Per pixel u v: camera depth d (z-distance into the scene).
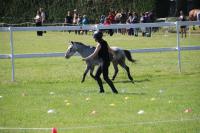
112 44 40.75
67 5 64.31
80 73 25.00
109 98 17.64
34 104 16.86
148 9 62.81
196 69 25.72
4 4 65.12
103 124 13.83
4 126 13.83
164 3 66.06
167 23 24.81
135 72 25.06
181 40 43.62
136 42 42.47
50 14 64.25
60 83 21.81
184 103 16.47
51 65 28.38
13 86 21.09
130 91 19.22
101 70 18.80
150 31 48.78
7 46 40.72
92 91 19.41
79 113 15.28
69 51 21.80
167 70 25.53
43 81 22.52
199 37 46.69
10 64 29.27
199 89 19.47
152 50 24.33
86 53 21.61
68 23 57.81
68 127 13.56
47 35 52.72
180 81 21.72
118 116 14.77
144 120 14.19
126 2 63.41
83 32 53.22
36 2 64.88
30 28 23.19
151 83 21.34
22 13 64.94
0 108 16.28
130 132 12.90
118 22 54.84
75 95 18.47
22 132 13.03
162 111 15.31
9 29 22.80
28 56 22.91
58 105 16.58
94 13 64.06
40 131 13.11
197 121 13.91
